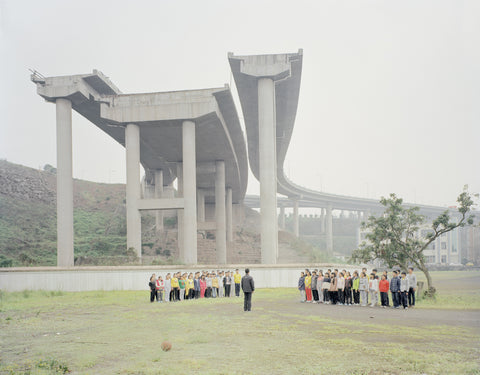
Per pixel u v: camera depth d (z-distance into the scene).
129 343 12.09
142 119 45.75
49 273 32.50
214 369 9.15
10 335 13.63
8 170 82.56
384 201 27.98
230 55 45.47
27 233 63.56
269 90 45.59
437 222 26.61
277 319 16.00
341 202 144.75
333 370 8.97
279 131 66.62
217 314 17.73
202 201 87.38
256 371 8.99
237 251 79.50
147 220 86.06
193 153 46.12
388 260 27.88
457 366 9.10
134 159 46.09
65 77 45.03
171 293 24.98
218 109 46.91
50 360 10.21
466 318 16.22
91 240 64.25
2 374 9.12
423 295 26.25
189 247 44.75
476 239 94.50
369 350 10.64
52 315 18.39
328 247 138.25
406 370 8.93
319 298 22.98
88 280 32.53
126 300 24.72
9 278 32.34
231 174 79.81
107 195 94.12
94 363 9.93
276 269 35.09
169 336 12.92
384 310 19.23
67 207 44.34
